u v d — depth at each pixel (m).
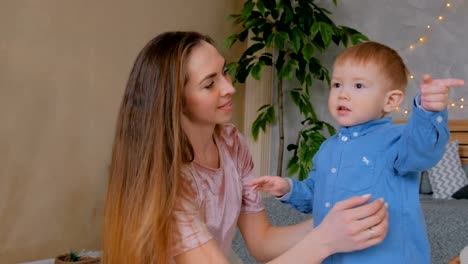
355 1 4.24
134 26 3.35
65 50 2.93
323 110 4.29
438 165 3.44
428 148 0.97
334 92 1.18
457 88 3.83
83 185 3.04
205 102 1.15
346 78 1.15
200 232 1.10
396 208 1.07
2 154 2.62
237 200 1.33
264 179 1.23
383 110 1.14
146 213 1.06
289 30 3.78
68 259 2.42
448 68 3.88
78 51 3.01
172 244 1.07
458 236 2.19
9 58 2.65
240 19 3.92
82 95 3.03
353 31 3.80
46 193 2.84
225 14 4.12
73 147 2.98
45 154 2.83
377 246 1.06
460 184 3.33
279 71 3.94
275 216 2.54
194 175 1.21
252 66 3.83
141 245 1.05
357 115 1.13
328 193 1.15
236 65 3.78
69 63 2.96
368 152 1.11
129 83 1.19
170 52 1.15
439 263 2.18
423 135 0.95
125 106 1.18
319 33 3.89
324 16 3.84
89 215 3.08
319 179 1.20
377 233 0.92
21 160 2.71
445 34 3.91
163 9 3.57
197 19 3.86
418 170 1.04
